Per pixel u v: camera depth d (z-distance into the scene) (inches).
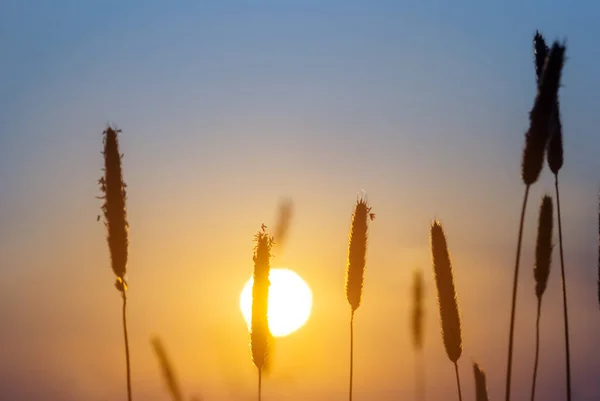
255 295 217.3
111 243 195.8
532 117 198.2
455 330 235.3
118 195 197.0
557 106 245.0
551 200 233.6
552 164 242.1
